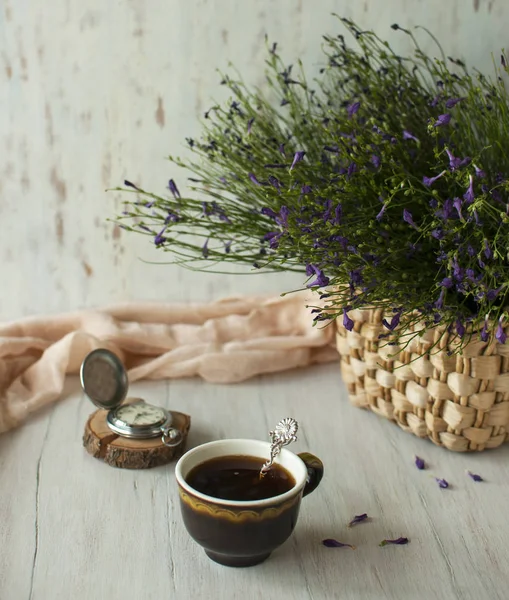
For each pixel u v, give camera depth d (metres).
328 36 0.92
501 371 0.76
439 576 0.67
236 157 0.82
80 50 0.93
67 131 0.95
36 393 0.89
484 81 0.86
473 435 0.78
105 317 0.96
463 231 0.72
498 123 0.79
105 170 0.97
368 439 0.82
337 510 0.73
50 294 1.01
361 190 0.74
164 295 1.01
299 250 0.73
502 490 0.76
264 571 0.68
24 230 0.99
